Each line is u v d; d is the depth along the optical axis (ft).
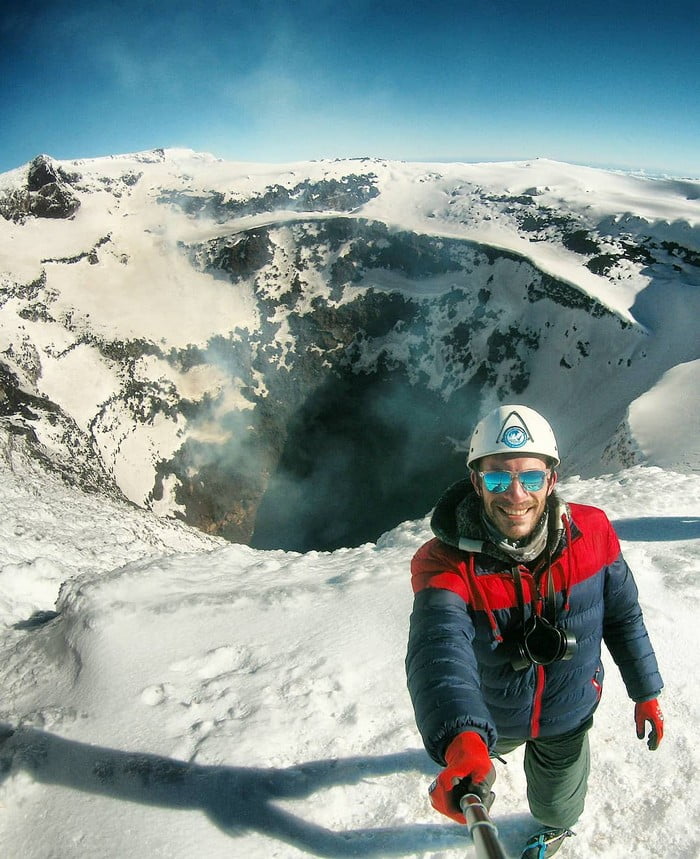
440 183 372.38
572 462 222.28
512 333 287.69
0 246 311.06
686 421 138.51
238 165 408.87
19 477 81.10
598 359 257.75
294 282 325.42
